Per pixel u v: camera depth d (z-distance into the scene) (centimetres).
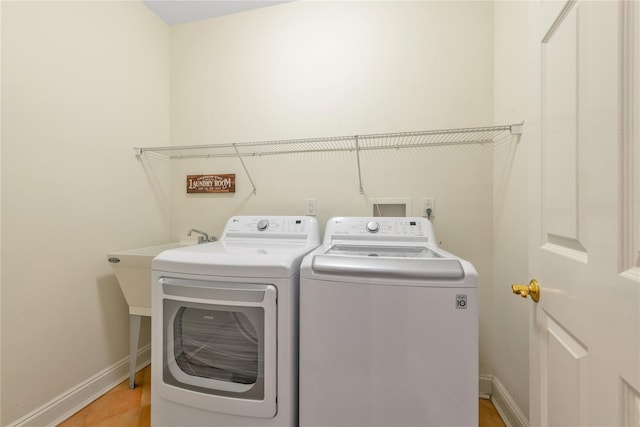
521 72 130
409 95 175
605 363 52
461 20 169
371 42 181
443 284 91
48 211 139
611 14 50
